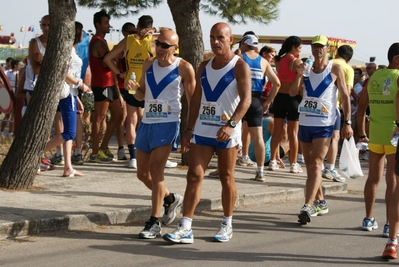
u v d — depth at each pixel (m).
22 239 7.05
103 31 11.52
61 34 8.84
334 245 7.40
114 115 11.75
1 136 14.10
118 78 11.55
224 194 7.31
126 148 14.40
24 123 8.95
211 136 7.00
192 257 6.66
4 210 7.62
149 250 6.87
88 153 12.71
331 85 8.34
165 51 7.16
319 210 9.08
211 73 7.02
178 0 11.41
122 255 6.64
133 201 8.56
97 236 7.36
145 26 10.62
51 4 8.80
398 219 6.81
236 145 7.09
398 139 6.79
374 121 7.81
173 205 7.86
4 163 8.95
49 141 9.90
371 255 7.02
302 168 12.89
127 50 10.63
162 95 7.20
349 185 11.93
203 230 7.90
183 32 11.53
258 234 7.83
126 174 10.62
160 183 7.30
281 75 11.73
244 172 11.70
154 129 7.20
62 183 9.56
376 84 7.67
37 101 8.91
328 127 8.32
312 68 8.41
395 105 7.37
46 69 8.89
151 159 7.27
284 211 9.24
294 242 7.48
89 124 12.84
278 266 6.46
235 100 7.01
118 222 7.95
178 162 12.19
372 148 7.96
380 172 8.10
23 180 8.91
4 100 11.94
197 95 7.20
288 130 11.95
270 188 10.20
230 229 7.45
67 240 7.12
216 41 6.88
